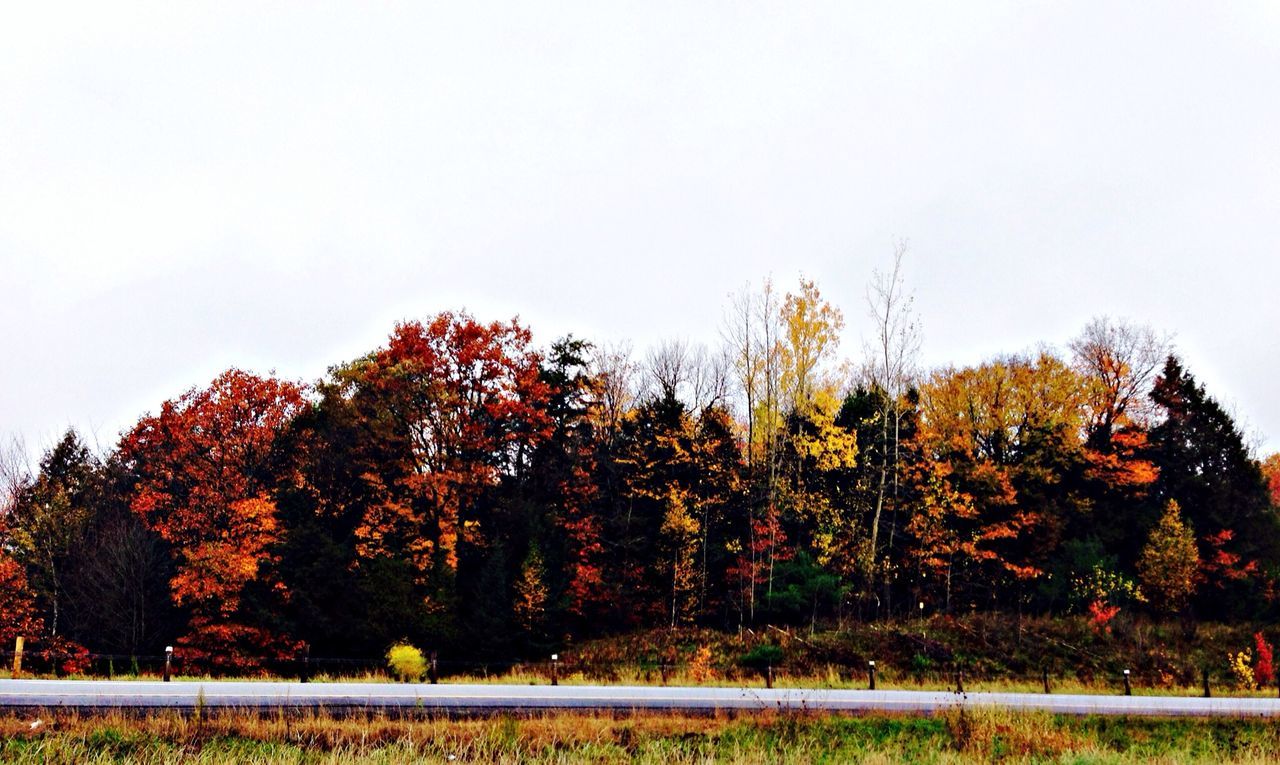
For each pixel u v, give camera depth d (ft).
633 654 146.51
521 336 181.57
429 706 69.82
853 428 191.72
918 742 71.15
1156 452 193.98
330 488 169.58
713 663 140.36
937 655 141.79
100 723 57.82
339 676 107.45
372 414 175.83
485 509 175.52
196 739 57.00
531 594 152.15
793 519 179.93
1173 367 201.87
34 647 144.97
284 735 58.85
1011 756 66.64
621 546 180.34
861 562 168.14
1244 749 77.61
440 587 152.05
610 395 215.31
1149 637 157.99
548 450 191.52
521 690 86.53
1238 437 193.36
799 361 177.88
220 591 137.69
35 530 154.10
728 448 194.80
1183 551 168.35
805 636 149.38
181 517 150.92
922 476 186.70
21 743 53.52
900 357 178.91
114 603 144.46
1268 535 182.39
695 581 173.47
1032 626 158.10
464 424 172.76
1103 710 90.22
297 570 143.02
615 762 59.11
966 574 176.14
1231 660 150.10
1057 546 181.88
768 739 68.23
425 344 176.45
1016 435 202.28
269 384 160.25
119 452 175.83
